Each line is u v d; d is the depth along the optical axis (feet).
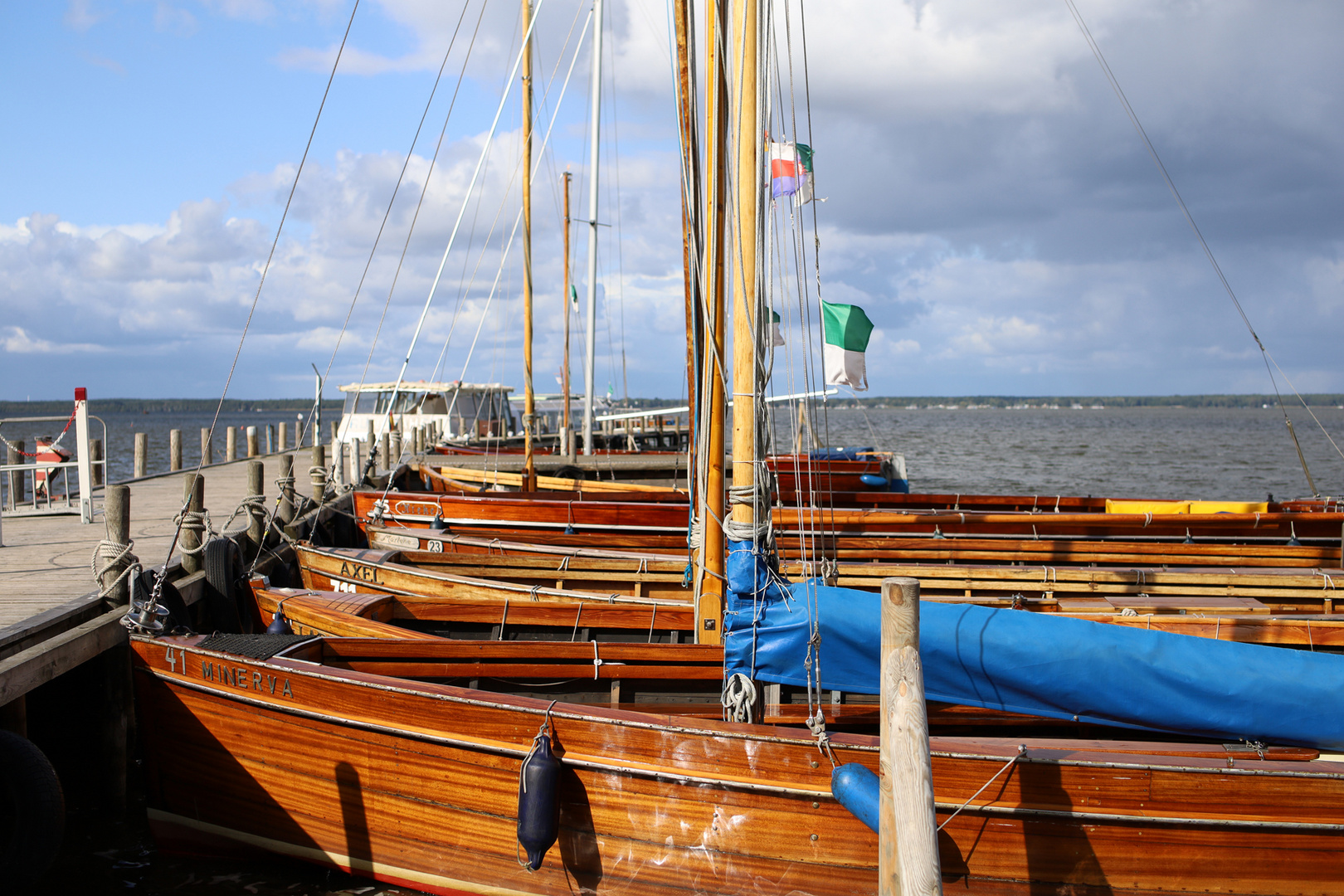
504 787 16.25
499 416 112.27
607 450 83.10
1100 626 15.83
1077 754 15.05
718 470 19.62
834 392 21.88
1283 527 38.42
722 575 20.01
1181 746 16.37
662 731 15.56
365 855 17.47
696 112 20.18
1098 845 15.06
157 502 46.16
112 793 21.88
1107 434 279.28
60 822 17.01
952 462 144.87
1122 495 92.73
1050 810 14.94
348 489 52.16
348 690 16.98
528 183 50.93
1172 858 15.01
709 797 15.56
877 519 37.73
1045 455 165.37
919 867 11.09
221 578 26.86
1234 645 15.61
